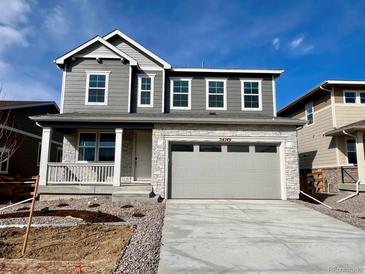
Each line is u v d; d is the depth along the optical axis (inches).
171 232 243.6
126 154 502.0
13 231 238.2
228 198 438.3
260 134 451.5
